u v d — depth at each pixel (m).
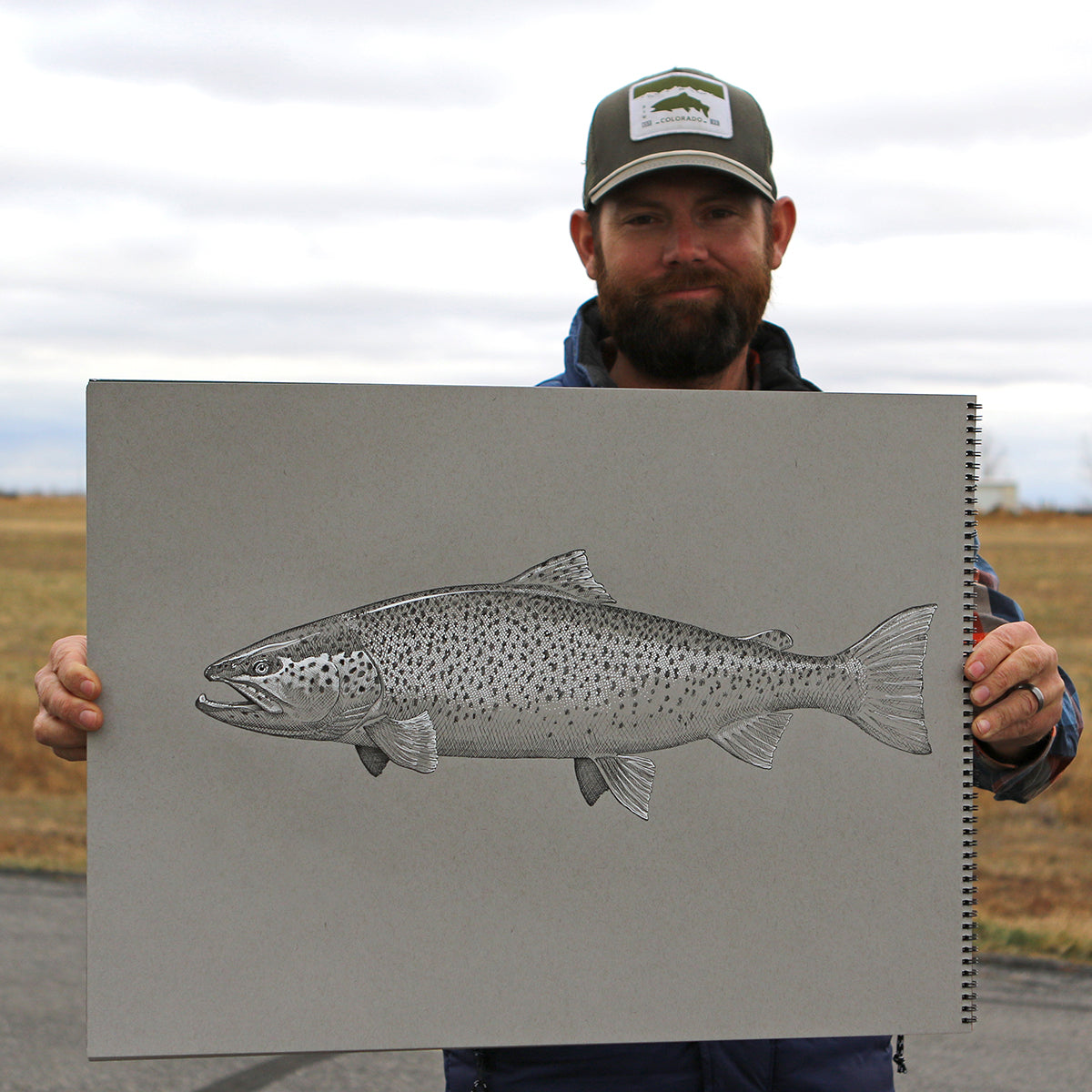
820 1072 1.87
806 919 1.76
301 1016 1.70
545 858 1.74
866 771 1.78
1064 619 17.95
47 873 6.95
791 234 2.49
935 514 1.80
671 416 1.78
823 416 1.80
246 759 1.71
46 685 1.75
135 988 1.68
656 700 1.77
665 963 1.74
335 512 1.74
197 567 1.71
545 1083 1.86
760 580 1.79
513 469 1.76
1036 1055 4.36
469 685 1.74
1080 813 7.95
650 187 2.17
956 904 1.79
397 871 1.72
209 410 1.72
